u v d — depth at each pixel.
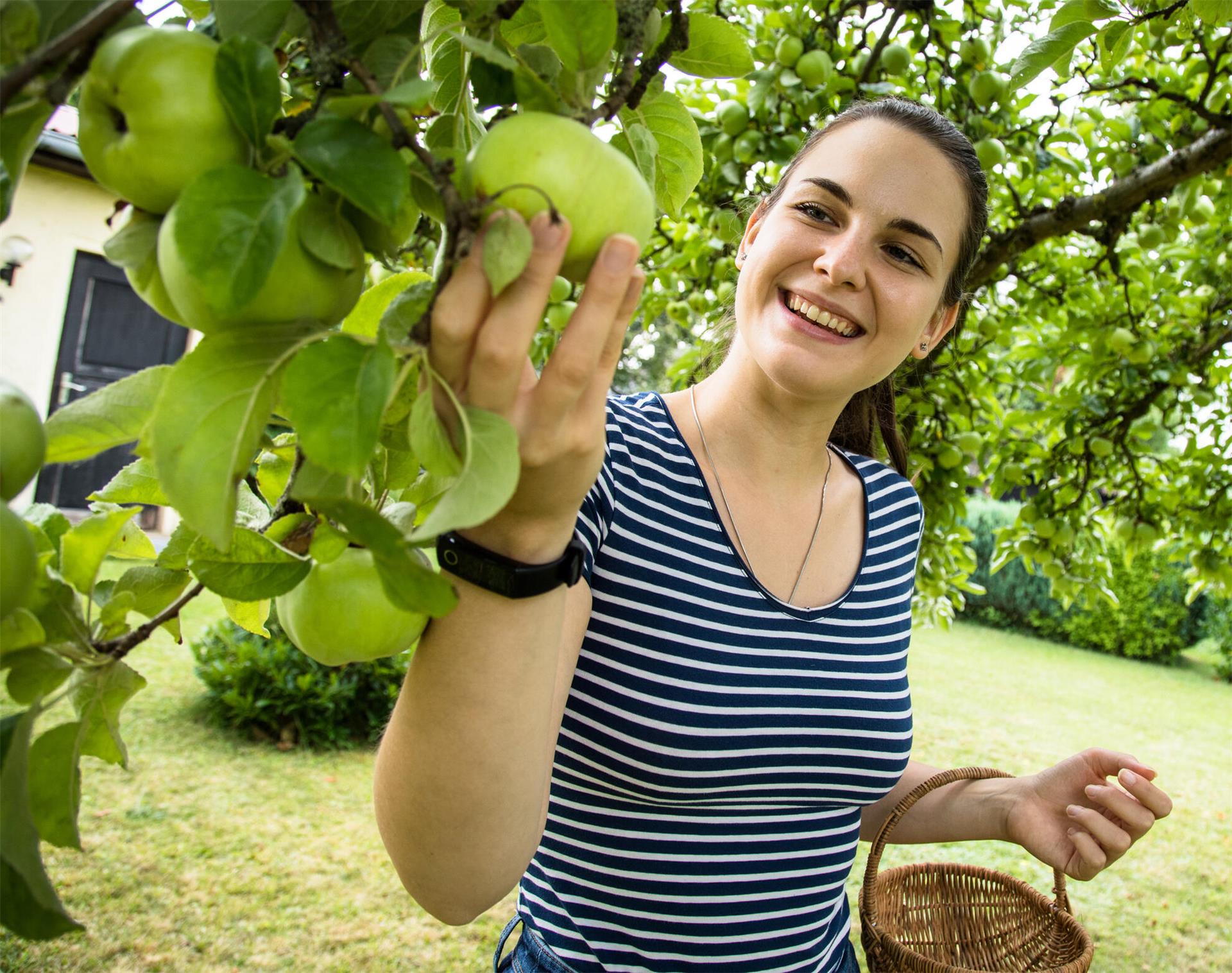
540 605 0.94
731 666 1.43
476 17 0.78
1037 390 3.96
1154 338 3.62
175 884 3.72
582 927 1.45
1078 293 3.66
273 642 5.58
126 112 0.63
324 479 0.73
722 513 1.54
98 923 3.42
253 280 0.57
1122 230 3.20
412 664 1.01
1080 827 1.81
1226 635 12.09
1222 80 3.05
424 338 0.69
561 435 0.79
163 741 5.12
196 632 7.25
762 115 2.82
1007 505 15.04
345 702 5.48
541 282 0.67
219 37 0.70
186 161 0.63
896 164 1.54
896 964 1.82
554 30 0.71
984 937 2.04
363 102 0.62
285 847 4.11
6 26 0.57
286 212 0.59
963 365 3.55
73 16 0.61
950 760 6.78
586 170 0.68
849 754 1.51
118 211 0.74
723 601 1.47
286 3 0.68
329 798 4.68
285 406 0.59
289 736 5.32
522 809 1.04
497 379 0.70
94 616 0.92
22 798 0.63
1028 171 3.22
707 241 3.28
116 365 8.14
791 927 1.52
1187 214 3.02
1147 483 3.83
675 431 1.61
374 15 0.71
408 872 1.08
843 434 2.24
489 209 0.66
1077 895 4.80
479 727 0.96
